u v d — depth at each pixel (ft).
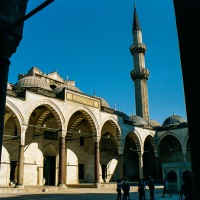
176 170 84.38
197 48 9.75
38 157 112.06
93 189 99.76
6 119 101.81
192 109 9.57
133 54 188.14
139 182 60.64
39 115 112.47
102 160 143.84
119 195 62.54
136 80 180.96
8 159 100.01
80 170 131.75
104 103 160.35
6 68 16.96
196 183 9.14
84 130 138.00
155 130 158.61
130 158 165.58
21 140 86.17
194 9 10.07
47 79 141.38
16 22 16.16
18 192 80.23
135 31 193.16
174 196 74.28
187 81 9.85
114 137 137.08
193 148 9.38
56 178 117.29
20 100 87.86
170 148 167.63
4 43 16.78
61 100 101.40
